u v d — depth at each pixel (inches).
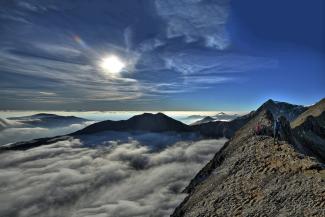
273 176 1010.1
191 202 1299.2
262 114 1959.9
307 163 978.1
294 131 2453.2
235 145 1739.7
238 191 1039.6
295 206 792.3
